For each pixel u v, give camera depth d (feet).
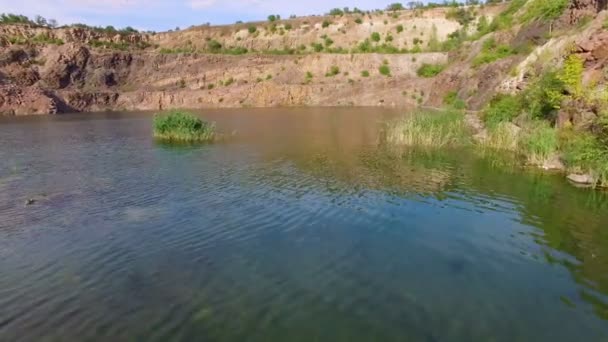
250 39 309.63
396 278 33.88
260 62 250.78
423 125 96.63
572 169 63.16
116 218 47.50
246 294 31.71
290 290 32.19
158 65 250.98
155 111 212.23
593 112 65.98
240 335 26.91
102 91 226.99
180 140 106.22
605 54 71.61
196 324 28.09
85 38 279.69
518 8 204.85
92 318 28.86
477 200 52.75
